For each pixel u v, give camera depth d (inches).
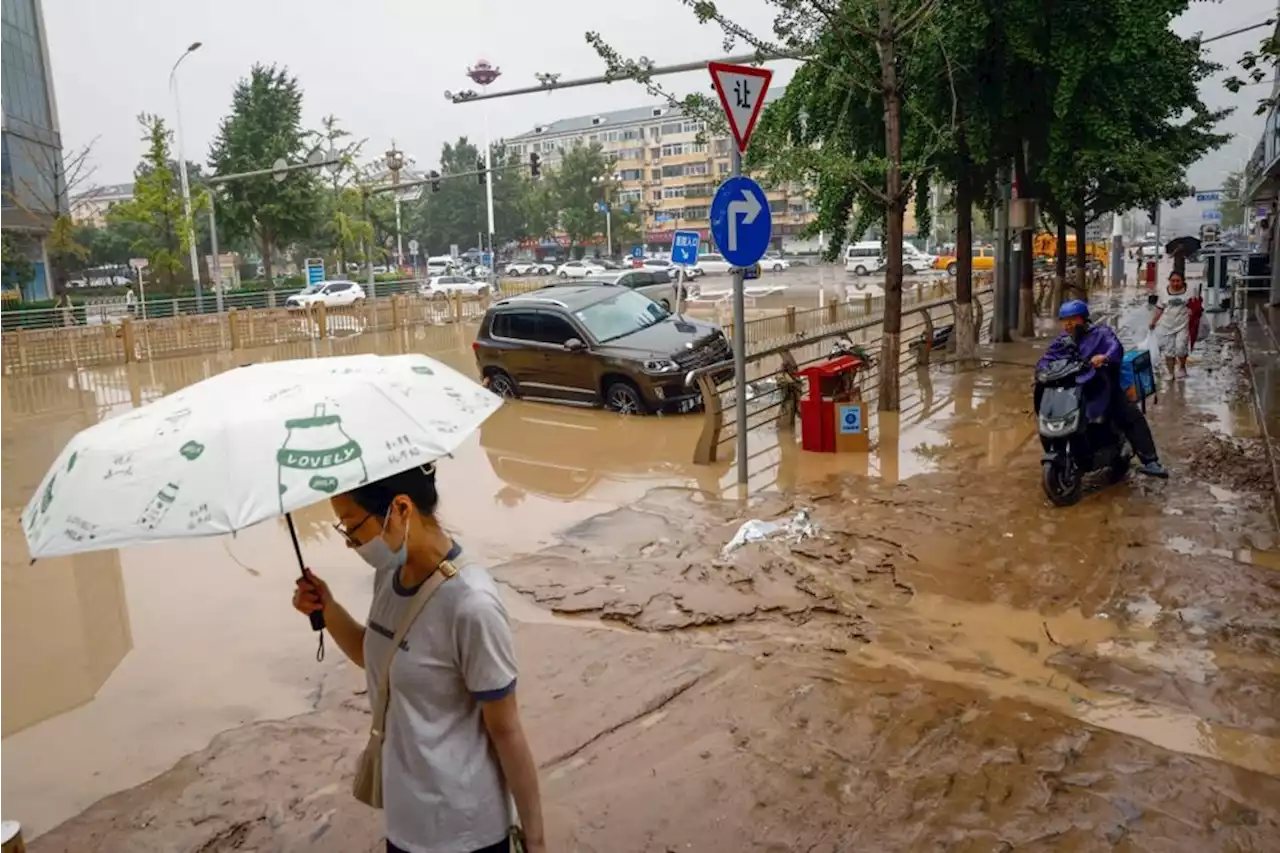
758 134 594.2
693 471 385.4
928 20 441.4
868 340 781.9
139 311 1454.2
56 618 258.7
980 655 201.8
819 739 170.1
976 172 656.4
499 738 90.1
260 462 82.0
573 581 252.5
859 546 269.0
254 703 202.2
